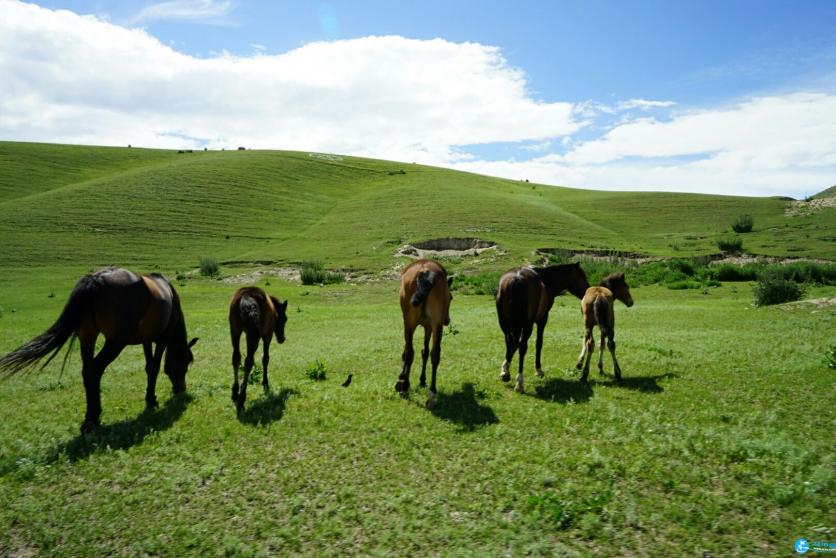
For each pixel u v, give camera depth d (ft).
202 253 183.83
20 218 203.21
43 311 102.37
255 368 40.11
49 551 16.60
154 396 31.55
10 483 20.99
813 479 18.74
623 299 41.65
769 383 31.91
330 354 48.08
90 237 191.11
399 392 32.37
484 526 16.97
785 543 15.58
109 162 339.36
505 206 245.04
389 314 83.87
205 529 17.44
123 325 27.09
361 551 16.20
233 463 22.35
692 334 51.75
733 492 18.47
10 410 30.99
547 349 46.98
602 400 29.86
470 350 47.26
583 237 194.90
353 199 286.46
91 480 21.20
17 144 346.74
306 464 22.09
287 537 16.96
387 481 20.40
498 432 25.05
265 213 244.42
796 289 79.25
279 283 143.43
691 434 23.52
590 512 17.46
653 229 219.61
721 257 155.53
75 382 38.58
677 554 15.38
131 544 16.89
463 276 135.33
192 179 277.64
